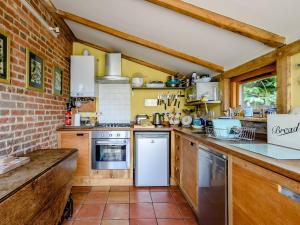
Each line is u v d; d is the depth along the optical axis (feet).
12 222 3.74
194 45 9.37
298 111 5.75
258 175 4.33
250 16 6.15
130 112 14.74
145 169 11.98
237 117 9.00
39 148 8.90
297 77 6.16
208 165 6.93
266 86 8.57
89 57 12.73
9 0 6.61
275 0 5.25
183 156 10.27
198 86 11.47
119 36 10.62
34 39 8.39
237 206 5.18
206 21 6.73
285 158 4.20
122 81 13.60
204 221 7.26
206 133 9.07
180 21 7.81
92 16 9.95
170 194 10.81
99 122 14.55
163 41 10.07
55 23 10.94
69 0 9.16
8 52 6.44
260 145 5.88
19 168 5.51
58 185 6.29
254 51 7.93
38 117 8.77
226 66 10.36
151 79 14.92
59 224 7.73
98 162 11.97
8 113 6.57
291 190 3.43
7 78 6.38
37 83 8.56
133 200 10.06
